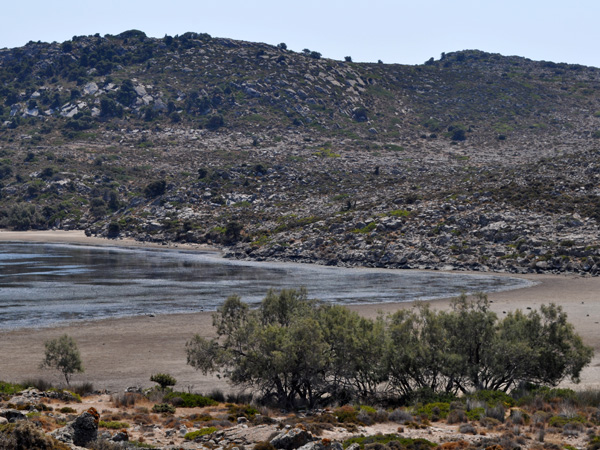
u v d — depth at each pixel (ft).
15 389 114.52
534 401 101.30
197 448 71.72
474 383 120.57
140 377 141.79
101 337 187.11
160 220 626.64
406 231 451.94
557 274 356.38
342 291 295.07
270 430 78.54
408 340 123.44
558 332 123.85
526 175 543.39
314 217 539.29
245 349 124.88
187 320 215.72
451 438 78.84
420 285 318.04
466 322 124.98
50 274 357.61
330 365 120.98
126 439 74.69
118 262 433.07
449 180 604.08
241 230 554.46
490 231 422.00
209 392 127.85
